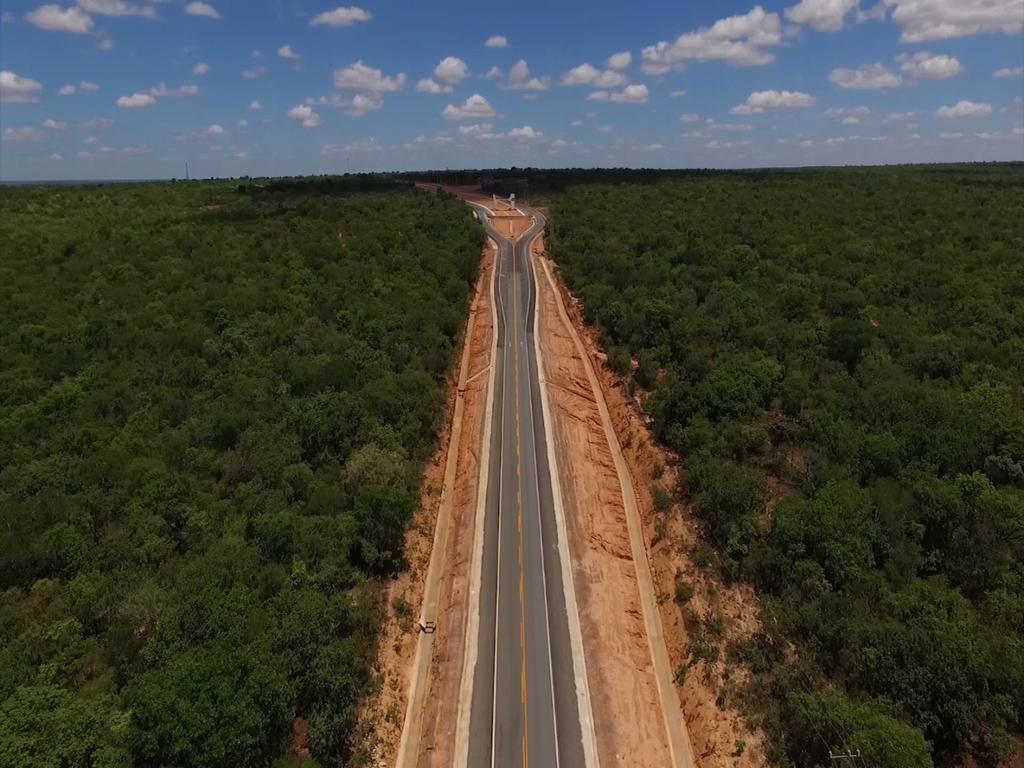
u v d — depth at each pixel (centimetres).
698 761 4134
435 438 7325
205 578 4388
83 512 4903
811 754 3794
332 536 5112
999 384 6425
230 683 3484
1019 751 3525
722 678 4456
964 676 3591
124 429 6147
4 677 3566
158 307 8556
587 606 5216
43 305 8369
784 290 9006
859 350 7238
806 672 4147
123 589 4350
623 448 7300
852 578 4497
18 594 4309
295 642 4053
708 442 6219
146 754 3222
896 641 3866
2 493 5125
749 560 5047
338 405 6506
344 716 3969
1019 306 7994
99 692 3650
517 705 4441
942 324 7988
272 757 3644
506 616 5109
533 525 6072
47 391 6675
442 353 8675
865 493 5028
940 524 4741
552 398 8294
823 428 5856
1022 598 4131
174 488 5259
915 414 5809
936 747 3606
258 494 5428
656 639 5038
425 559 5734
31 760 3098
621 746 4216
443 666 4753
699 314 8669
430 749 4209
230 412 6300
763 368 6912
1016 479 5181
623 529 6125
